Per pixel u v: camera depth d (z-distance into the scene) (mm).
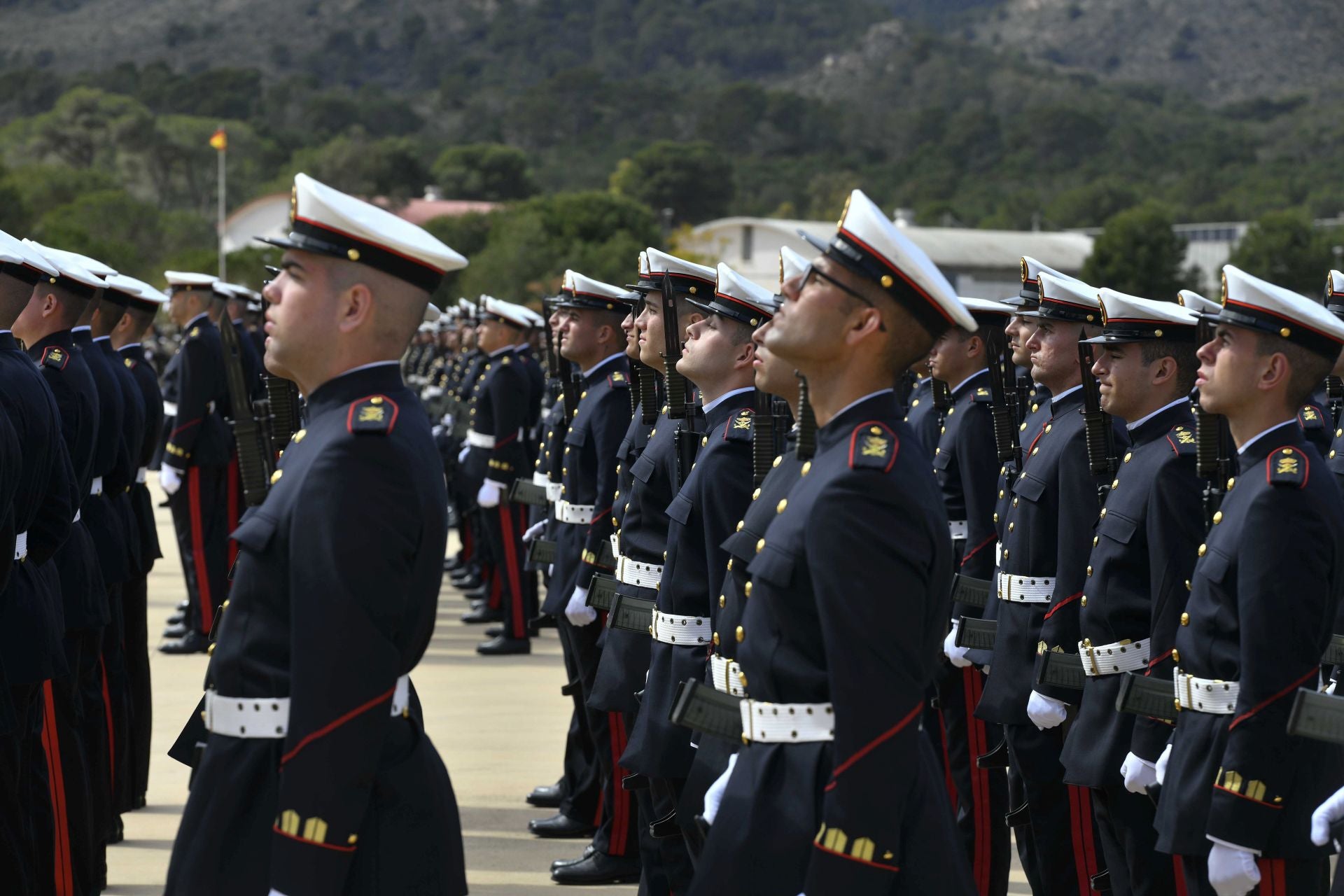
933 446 8969
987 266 84688
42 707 6715
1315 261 92375
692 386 7980
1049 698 6562
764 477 5371
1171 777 5363
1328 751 5098
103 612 7449
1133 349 6223
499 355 14055
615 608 6934
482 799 9391
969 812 7660
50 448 6348
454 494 17703
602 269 82500
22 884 6148
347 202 4543
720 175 153875
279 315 4480
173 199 155125
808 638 4445
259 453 4977
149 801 9297
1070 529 6641
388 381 4496
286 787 4195
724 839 4535
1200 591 5340
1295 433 5230
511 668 13250
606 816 7875
